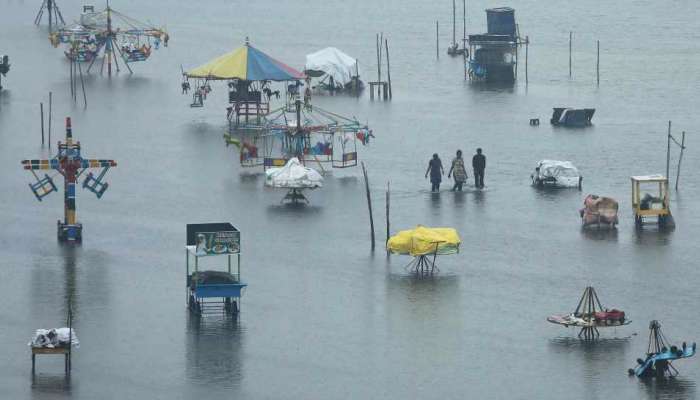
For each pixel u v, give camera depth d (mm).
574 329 156875
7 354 148250
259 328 156875
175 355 148625
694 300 166625
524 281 173875
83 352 149125
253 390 139750
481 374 143875
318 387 140625
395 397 138375
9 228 198875
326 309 163125
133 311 162125
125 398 137500
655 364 142875
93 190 198500
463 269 179000
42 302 164875
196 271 159125
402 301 166000
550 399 137750
